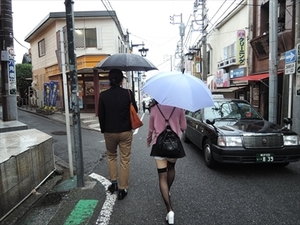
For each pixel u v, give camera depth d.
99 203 3.43
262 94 11.70
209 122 4.89
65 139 7.96
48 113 13.86
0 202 2.84
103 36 14.29
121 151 3.65
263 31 11.88
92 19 14.23
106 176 4.60
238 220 2.96
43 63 17.97
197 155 6.10
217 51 18.73
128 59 4.13
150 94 2.87
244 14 13.92
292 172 4.72
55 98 14.45
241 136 4.41
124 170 3.61
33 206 3.35
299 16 6.79
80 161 3.99
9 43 7.59
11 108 7.64
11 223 2.84
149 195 3.72
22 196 3.33
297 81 6.90
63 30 4.21
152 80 3.08
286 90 9.10
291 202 3.43
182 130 3.20
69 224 2.90
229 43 16.19
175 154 2.95
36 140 4.19
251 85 12.99
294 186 4.02
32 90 20.34
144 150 6.82
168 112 3.06
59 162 5.45
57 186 4.07
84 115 13.77
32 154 3.66
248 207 3.29
